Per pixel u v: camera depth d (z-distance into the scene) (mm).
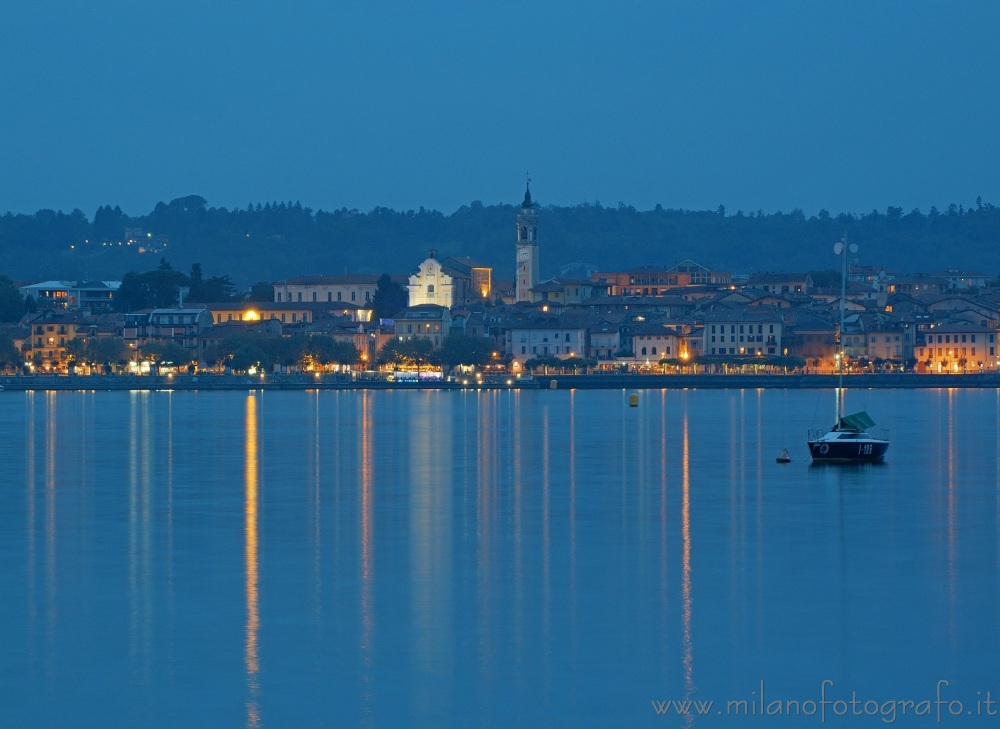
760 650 130375
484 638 133875
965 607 146625
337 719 112938
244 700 116812
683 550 180000
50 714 113938
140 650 130000
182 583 157750
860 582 158875
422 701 116688
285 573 163500
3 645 131625
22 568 167000
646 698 117812
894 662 126938
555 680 121938
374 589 154375
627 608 145750
